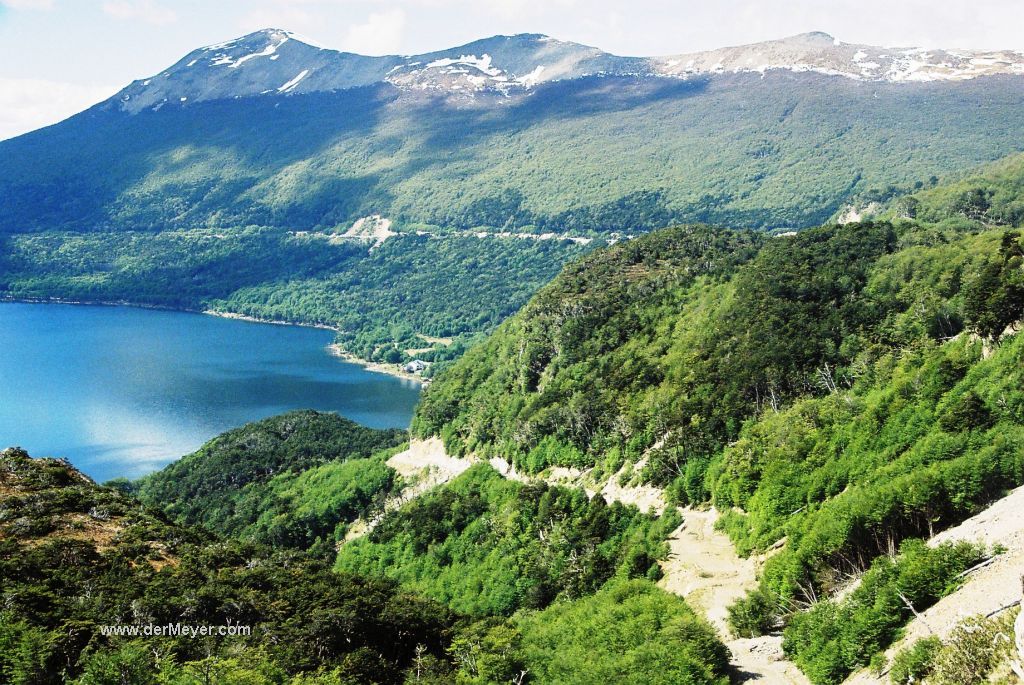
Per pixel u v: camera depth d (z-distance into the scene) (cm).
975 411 8956
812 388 11788
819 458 9769
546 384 16162
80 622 6912
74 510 9581
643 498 11944
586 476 13512
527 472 14662
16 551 8331
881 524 7612
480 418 17225
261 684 6375
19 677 6297
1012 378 9094
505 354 18488
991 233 13575
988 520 7000
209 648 6931
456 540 13325
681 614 7838
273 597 8175
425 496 15638
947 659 5188
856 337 12088
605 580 10281
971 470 7550
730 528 10162
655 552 10125
